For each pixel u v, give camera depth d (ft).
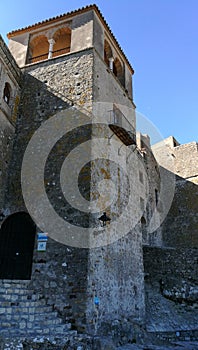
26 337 20.07
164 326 35.58
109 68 43.24
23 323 22.21
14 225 31.71
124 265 33.99
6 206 32.91
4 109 35.14
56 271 27.17
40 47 48.67
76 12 43.50
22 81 40.83
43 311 24.93
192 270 46.55
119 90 45.78
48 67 40.27
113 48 49.19
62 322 24.56
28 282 27.53
